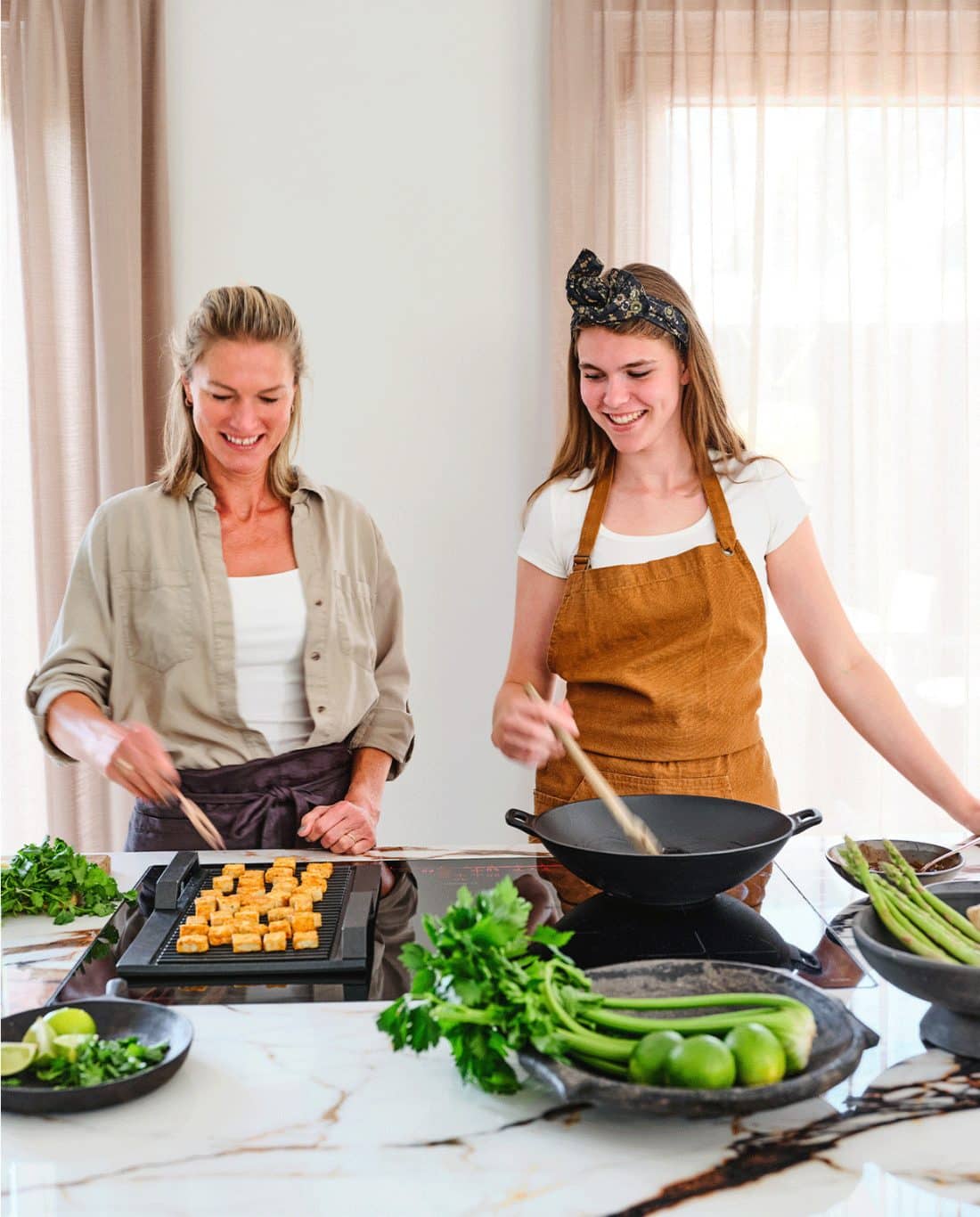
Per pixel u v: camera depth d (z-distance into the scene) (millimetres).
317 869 1675
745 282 3311
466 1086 1110
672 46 3273
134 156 3197
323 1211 915
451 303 3377
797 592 2123
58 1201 930
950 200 3348
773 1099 961
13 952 1443
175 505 2090
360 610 2189
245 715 2072
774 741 3389
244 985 1337
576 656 2092
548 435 3400
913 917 1221
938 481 3408
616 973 1193
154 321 3305
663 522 2094
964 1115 1048
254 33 3312
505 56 3322
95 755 1803
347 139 3338
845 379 3338
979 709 3463
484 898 1109
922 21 3332
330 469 3410
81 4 3207
